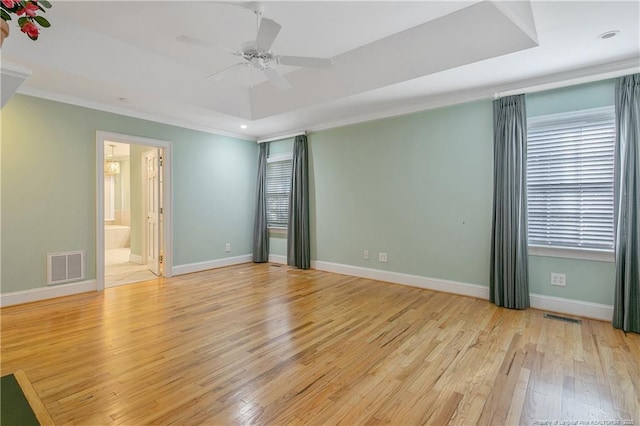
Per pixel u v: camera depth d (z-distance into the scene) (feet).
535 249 11.33
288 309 11.43
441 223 13.57
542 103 11.21
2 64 3.46
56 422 5.51
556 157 11.03
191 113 15.07
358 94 12.75
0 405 5.96
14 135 11.55
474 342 8.71
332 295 13.12
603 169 10.23
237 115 15.75
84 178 13.21
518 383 6.75
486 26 9.13
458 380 6.88
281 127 17.98
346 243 16.76
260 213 20.12
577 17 7.75
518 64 9.98
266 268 18.42
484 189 12.46
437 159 13.61
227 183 18.99
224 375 7.07
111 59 11.01
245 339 8.93
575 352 8.10
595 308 10.35
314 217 18.11
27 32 4.14
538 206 11.39
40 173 12.13
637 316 9.27
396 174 14.84
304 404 6.08
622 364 7.50
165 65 12.25
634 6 7.30
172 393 6.40
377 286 14.51
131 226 20.77
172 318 10.53
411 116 14.30
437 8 9.05
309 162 18.21
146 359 7.77
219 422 5.57
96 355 7.96
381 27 10.11
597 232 10.38
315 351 8.22
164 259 16.24
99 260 13.62
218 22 9.84
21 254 11.74
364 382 6.81
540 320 10.28
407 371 7.25
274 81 10.18
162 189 16.21
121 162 29.07
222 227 18.74
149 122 15.30
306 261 18.08
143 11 9.24
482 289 12.57
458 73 10.66
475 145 12.64
